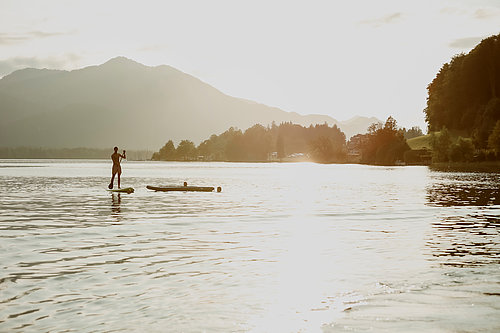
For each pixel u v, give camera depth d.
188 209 23.81
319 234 15.68
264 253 12.28
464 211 22.86
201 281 9.26
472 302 7.82
